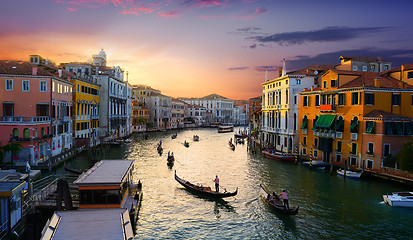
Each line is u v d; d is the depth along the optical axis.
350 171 31.03
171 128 114.06
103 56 75.38
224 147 58.25
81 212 12.66
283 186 27.34
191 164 38.53
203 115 145.38
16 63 37.94
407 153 25.94
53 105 36.62
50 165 30.64
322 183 28.25
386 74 36.25
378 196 24.25
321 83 40.75
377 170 29.34
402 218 19.83
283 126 45.47
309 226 18.70
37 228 14.25
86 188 17.12
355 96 32.09
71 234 10.78
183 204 22.61
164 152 49.28
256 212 21.03
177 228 18.41
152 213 20.77
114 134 62.97
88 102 50.84
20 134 31.52
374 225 18.78
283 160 40.19
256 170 34.56
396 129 29.03
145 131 93.19
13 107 35.12
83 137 48.72
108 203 17.27
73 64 57.97
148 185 27.66
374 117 29.62
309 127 39.16
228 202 23.08
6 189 14.99
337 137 34.19
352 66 45.34
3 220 14.84
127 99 76.06
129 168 21.66
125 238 10.62
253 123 68.31
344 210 21.20
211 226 18.75
